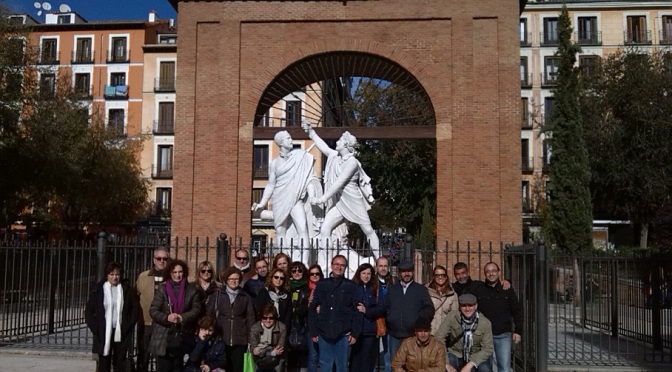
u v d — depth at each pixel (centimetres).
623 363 1221
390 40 1942
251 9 1980
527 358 1159
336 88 2820
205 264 934
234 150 1945
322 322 889
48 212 4156
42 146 2861
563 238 2502
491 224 1852
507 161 1867
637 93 3572
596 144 3709
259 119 2072
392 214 4050
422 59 1930
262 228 4547
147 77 5359
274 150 5128
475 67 1905
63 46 5541
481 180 1869
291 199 1497
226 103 1962
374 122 3516
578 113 2558
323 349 892
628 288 1509
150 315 869
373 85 3509
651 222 3284
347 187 1481
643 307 1375
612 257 1374
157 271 956
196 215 1928
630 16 5150
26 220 4134
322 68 2056
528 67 5209
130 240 1330
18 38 2795
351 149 1492
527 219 4919
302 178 1506
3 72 2611
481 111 1891
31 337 1447
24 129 2923
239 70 1972
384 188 3744
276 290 915
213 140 1953
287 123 3023
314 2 1964
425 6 1934
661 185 3497
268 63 1970
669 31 5103
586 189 2514
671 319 1324
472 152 1881
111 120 5012
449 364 857
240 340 877
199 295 888
